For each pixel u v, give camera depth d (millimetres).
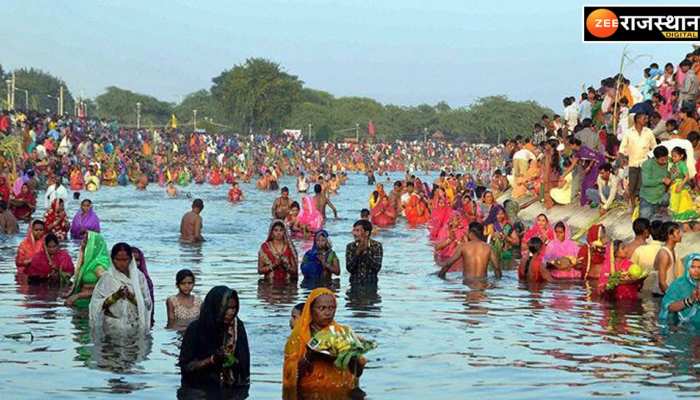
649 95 27047
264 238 22812
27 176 29500
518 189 29547
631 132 19172
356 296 13633
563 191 25062
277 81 136000
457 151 137750
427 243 22422
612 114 24875
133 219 28484
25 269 14953
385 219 28531
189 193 45656
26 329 10758
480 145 151125
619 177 21672
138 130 84812
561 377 8422
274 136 118062
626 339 10297
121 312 10977
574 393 7824
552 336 10477
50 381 8219
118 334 10500
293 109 143000
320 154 114000
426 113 182125
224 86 139750
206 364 8305
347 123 173625
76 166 51625
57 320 11391
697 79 23359
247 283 14898
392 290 14289
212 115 161875
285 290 14164
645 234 13969
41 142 54656
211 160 81625
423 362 9055
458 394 7793
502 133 164375
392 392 7883
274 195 48562
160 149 78500
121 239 22094
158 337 10352
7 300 12961
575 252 15875
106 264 12656
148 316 10891
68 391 7883
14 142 41594
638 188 19125
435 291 14188
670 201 16859
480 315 11938
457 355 9398
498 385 8117
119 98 176125
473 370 8711
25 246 15125
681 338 10375
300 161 102000
